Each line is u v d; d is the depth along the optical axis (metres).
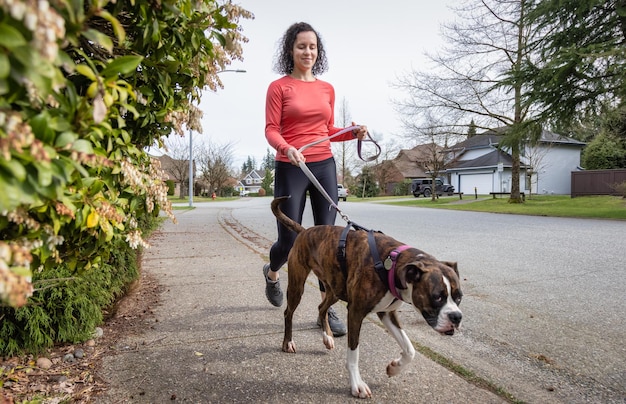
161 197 1.94
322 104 3.66
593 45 12.71
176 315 3.70
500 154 39.16
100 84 1.16
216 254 6.71
